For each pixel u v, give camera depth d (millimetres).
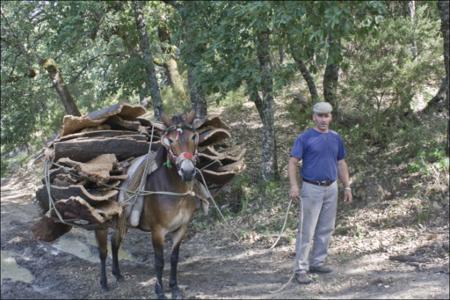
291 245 7949
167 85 17734
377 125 9625
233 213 9523
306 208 6258
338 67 9930
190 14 10203
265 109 9898
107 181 6086
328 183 6227
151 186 6039
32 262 8602
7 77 14781
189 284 6785
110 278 7453
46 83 15031
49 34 13945
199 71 9438
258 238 8391
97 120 6305
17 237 10188
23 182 17562
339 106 9898
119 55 14734
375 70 9070
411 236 7348
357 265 6762
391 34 8969
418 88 9633
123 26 13766
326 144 6148
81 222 6105
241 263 7484
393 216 7941
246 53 8961
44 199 6332
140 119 6742
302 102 11602
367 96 9500
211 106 16484
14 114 15125
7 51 14453
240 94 16016
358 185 8867
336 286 6168
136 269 7773
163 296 6145
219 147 7180
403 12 11031
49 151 6316
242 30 8875
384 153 9531
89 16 12820
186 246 8609
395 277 6211
